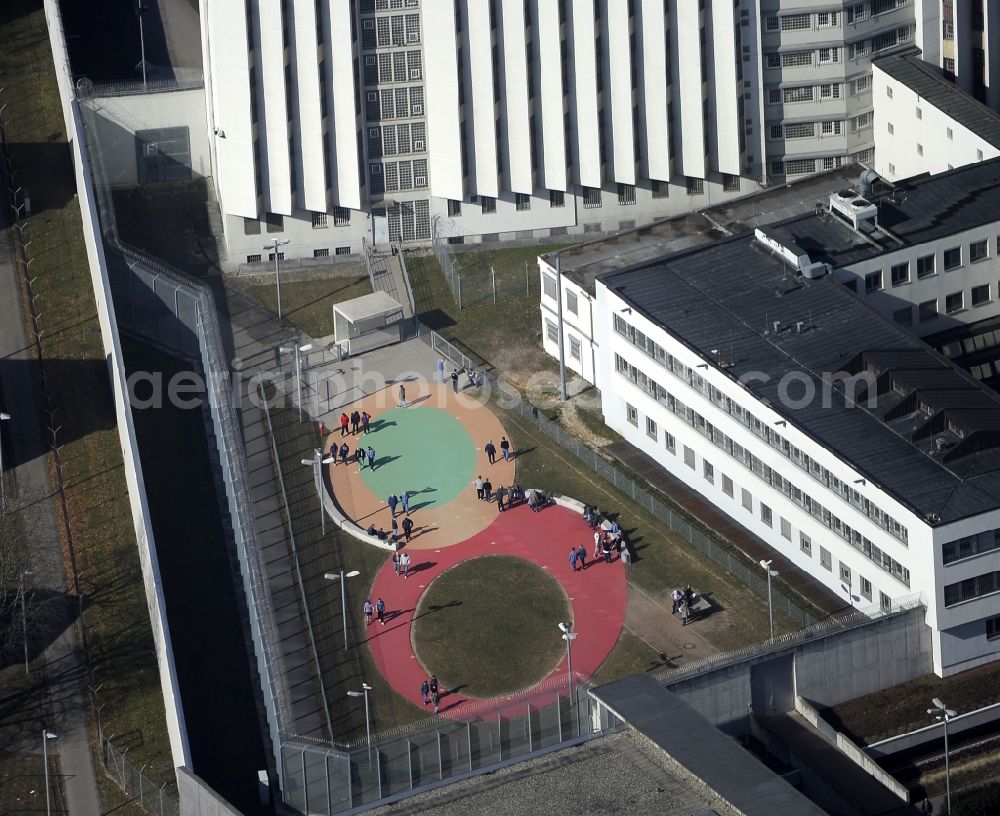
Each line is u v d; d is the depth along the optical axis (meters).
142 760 196.75
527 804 173.00
